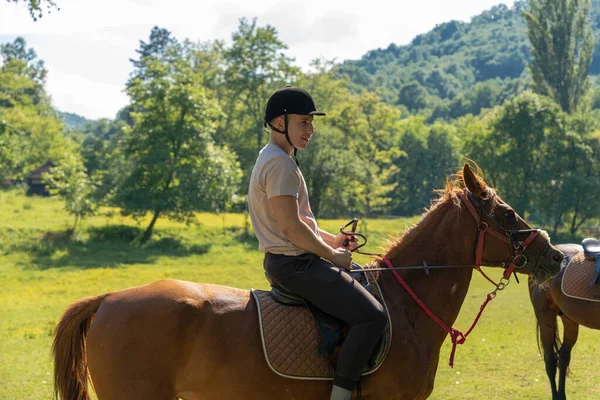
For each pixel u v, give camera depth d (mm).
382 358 3891
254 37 48406
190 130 34969
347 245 4453
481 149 46344
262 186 3820
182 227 37438
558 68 59750
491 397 7512
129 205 33938
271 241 3855
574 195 41594
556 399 7480
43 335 11758
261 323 3783
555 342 7832
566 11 59500
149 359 3637
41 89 92688
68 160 34156
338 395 3715
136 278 21969
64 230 32688
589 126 46406
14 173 61531
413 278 4281
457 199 4398
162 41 98000
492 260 4402
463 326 13234
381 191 50594
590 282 7371
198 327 3719
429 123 136000
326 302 3791
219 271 24609
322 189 44781
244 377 3701
